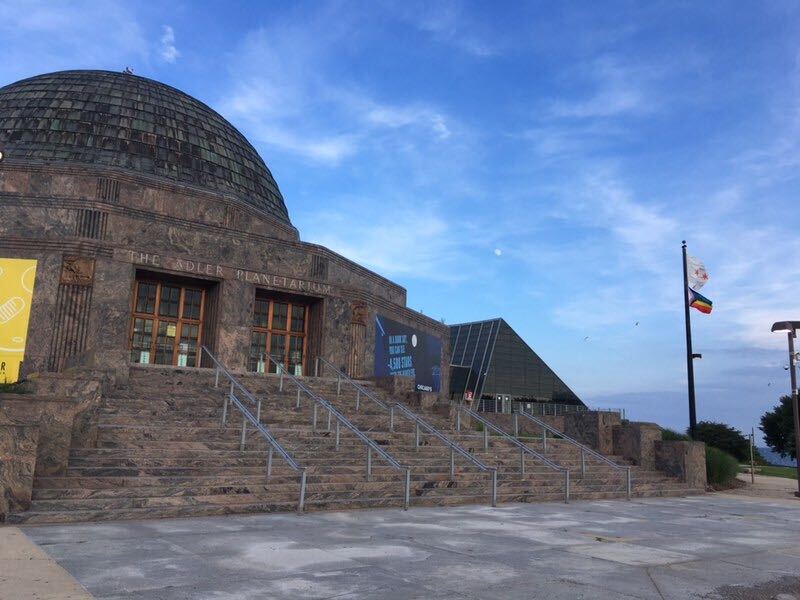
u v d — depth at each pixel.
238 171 31.61
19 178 23.48
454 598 5.49
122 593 5.24
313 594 5.43
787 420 52.91
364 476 12.30
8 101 29.09
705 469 18.25
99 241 19.88
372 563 6.68
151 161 28.48
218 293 21.81
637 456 18.61
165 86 33.34
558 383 71.25
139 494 9.77
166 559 6.54
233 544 7.42
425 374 29.50
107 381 14.66
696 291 23.77
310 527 8.80
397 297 30.38
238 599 5.21
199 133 31.34
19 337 18.80
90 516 8.77
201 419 14.05
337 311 24.08
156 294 21.66
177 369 17.98
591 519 10.89
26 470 8.77
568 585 6.11
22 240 19.34
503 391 67.56
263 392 17.66
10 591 5.17
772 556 8.12
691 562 7.50
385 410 18.00
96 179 23.78
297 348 23.88
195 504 9.80
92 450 11.09
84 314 19.33
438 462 14.23
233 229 23.47
